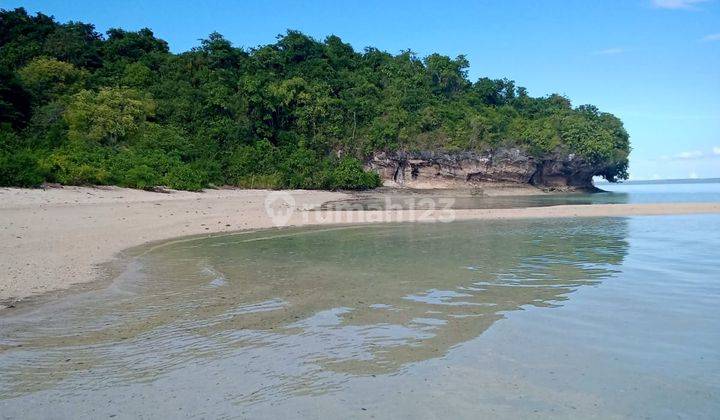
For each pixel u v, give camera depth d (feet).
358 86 222.48
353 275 37.06
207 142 160.56
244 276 36.81
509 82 276.82
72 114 132.98
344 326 24.43
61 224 58.44
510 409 15.96
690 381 18.01
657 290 31.65
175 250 50.42
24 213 63.05
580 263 42.01
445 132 206.39
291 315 26.30
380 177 198.08
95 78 162.20
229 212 88.28
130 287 33.01
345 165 184.03
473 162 207.31
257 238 61.21
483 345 21.67
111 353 20.94
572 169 226.58
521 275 36.83
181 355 20.71
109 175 103.55
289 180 167.12
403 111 209.77
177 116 162.50
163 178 121.60
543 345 21.63
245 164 159.12
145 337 22.91
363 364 19.72
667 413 15.67
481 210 102.12
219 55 197.57
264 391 17.35
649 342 21.94
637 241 56.13
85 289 32.27
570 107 273.13
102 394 17.12
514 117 240.32
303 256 46.73
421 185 205.16
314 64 223.10
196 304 28.63
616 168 243.60
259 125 179.32
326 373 18.85
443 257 45.96
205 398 16.80
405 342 22.16
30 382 18.06
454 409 15.96
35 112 131.75
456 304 28.40
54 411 15.88
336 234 66.18
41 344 21.98
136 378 18.44
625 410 15.88
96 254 44.93
